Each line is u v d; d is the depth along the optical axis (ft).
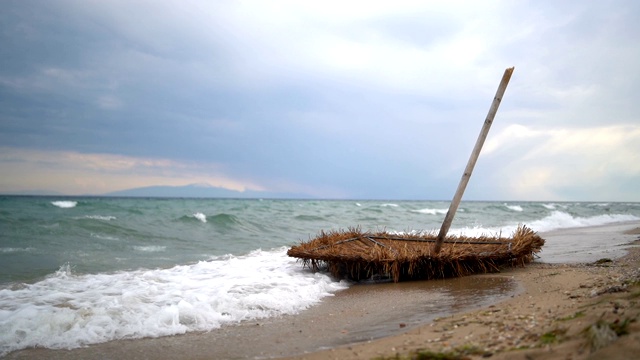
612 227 75.00
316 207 124.47
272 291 23.94
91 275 30.91
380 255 28.78
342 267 30.76
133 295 23.12
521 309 16.78
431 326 16.30
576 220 86.63
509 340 12.57
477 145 28.17
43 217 64.08
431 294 23.84
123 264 36.32
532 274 27.50
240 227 65.21
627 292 16.06
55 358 15.06
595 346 10.21
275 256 40.57
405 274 29.81
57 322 18.15
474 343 12.86
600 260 31.37
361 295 24.61
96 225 54.70
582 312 13.87
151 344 16.34
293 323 18.84
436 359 11.84
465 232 58.70
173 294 23.58
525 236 33.19
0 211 73.00
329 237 35.01
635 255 33.53
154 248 45.96
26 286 27.45
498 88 27.61
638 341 9.74
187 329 18.02
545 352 10.92
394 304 21.81
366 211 104.68
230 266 34.22
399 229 70.33
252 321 19.30
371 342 15.15
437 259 28.60
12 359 14.99
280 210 104.53
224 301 21.40
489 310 17.65
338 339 16.17
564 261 33.37
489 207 132.05
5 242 43.88
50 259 37.06
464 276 29.30
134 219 63.41
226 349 15.62
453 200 28.76
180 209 100.94
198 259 39.99
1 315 19.30
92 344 16.39
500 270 30.48
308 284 26.78
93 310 19.75
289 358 14.21
